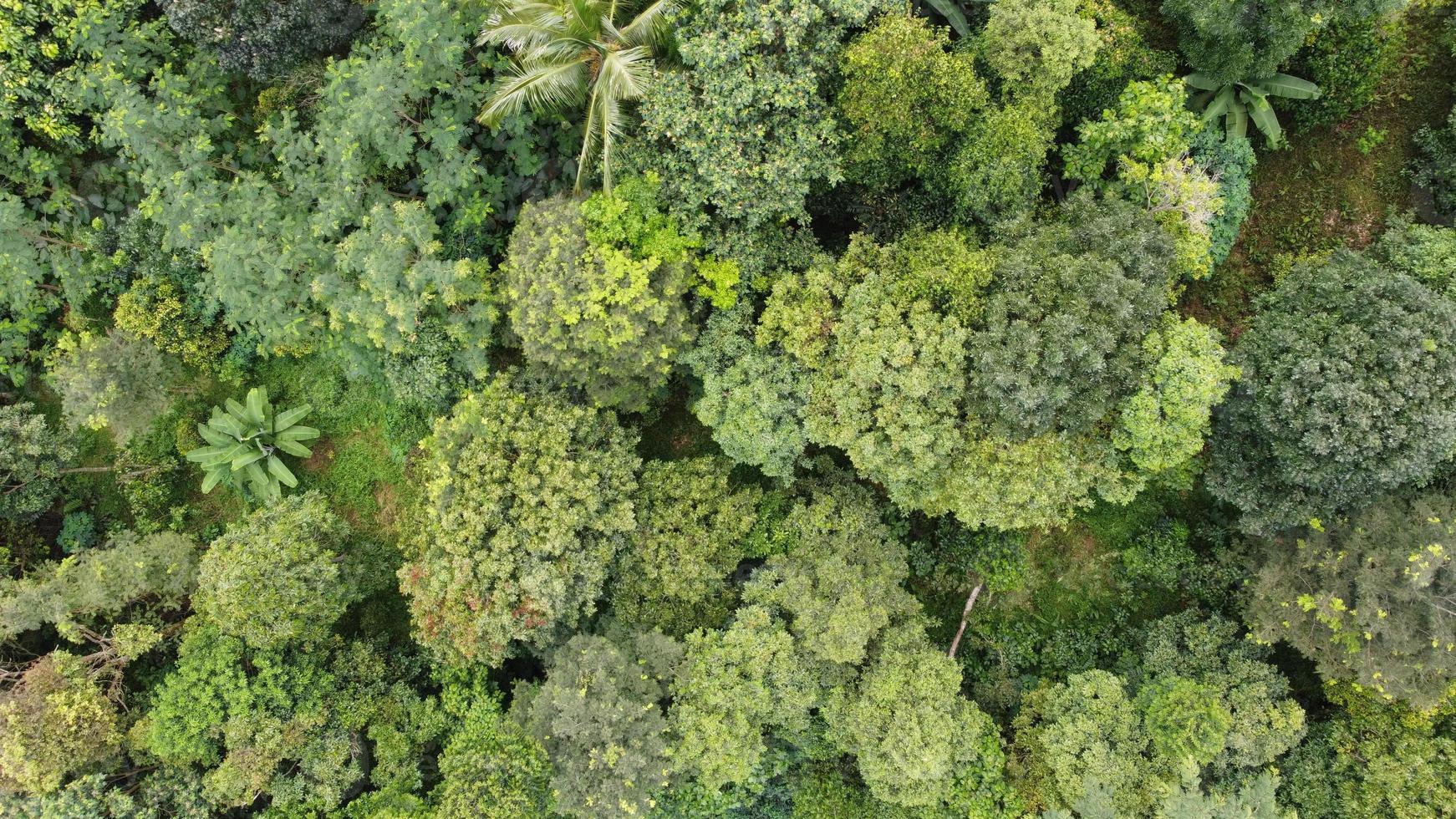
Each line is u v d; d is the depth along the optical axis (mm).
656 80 13000
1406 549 13117
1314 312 13453
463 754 14625
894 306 13711
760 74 12953
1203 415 12891
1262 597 15062
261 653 15289
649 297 13898
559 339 14242
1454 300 13367
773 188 13727
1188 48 14719
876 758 14383
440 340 15609
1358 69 15219
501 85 13883
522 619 14312
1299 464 13008
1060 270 12945
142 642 15398
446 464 14562
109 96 14570
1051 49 13164
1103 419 14062
